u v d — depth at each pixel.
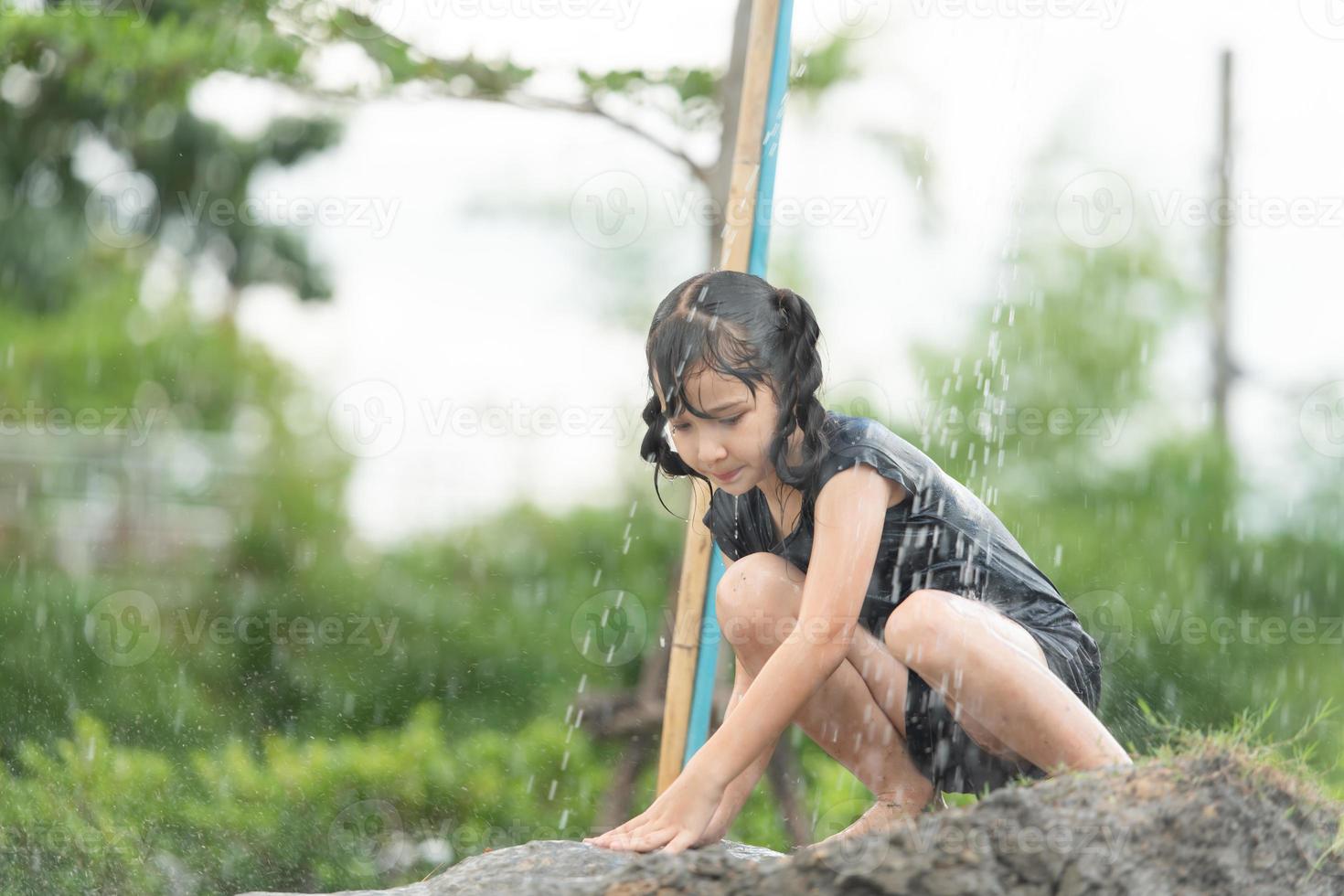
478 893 2.45
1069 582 11.03
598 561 11.77
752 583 3.06
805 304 2.97
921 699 3.04
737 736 2.81
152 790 8.41
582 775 9.18
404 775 8.82
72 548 12.37
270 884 8.05
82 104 12.43
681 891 2.25
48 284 13.96
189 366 13.76
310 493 12.67
